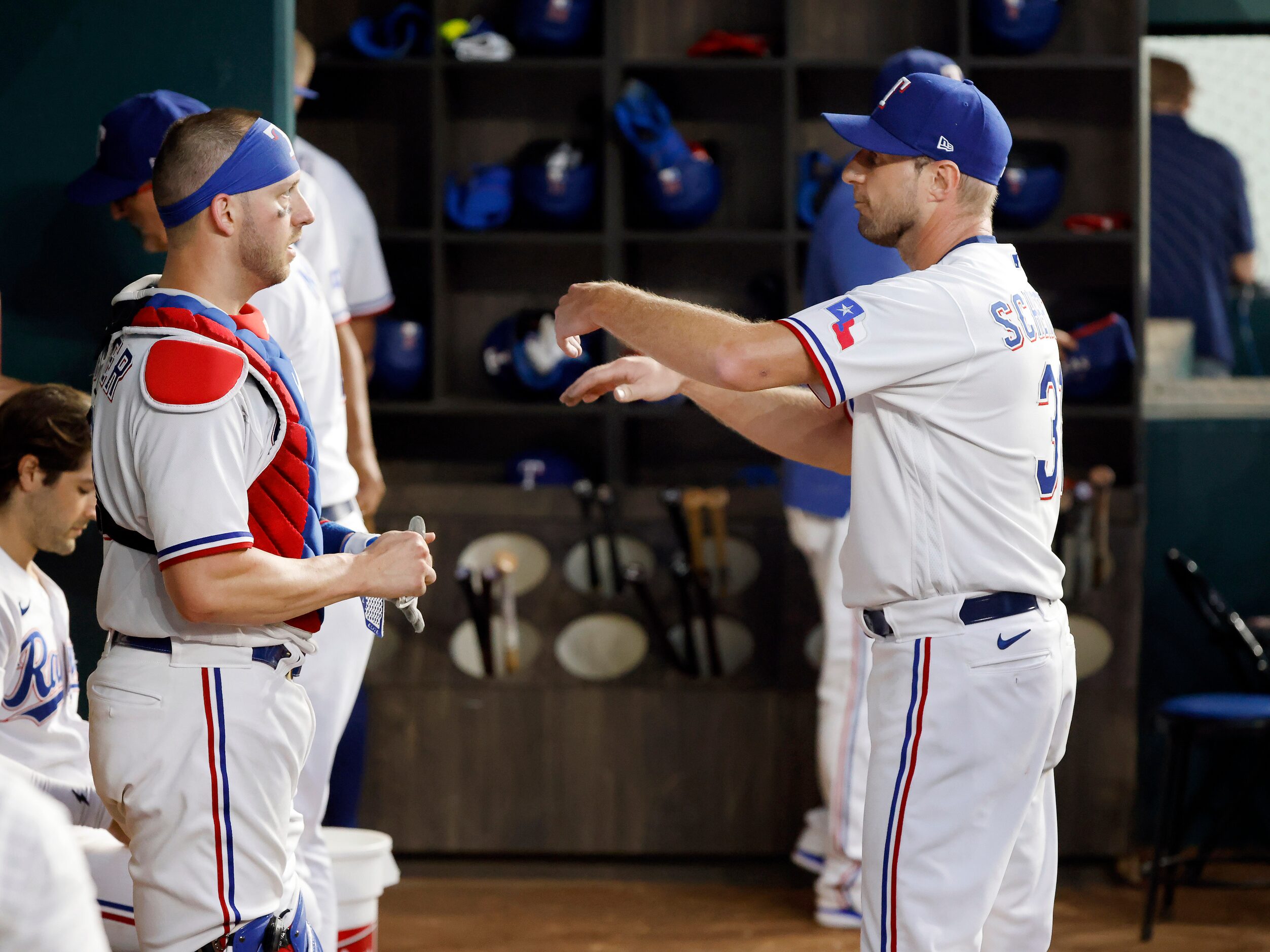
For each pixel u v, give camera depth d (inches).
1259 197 692.1
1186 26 678.5
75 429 335.6
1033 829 299.7
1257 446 668.1
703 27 690.2
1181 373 695.1
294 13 451.8
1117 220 658.8
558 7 651.5
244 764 261.4
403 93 695.7
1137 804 665.0
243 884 263.6
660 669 623.5
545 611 628.7
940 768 281.1
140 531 260.7
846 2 687.7
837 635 541.6
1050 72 669.9
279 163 270.1
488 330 705.6
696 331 286.4
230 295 270.5
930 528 284.4
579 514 628.1
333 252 469.4
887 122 305.9
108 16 431.8
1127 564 607.5
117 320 264.8
